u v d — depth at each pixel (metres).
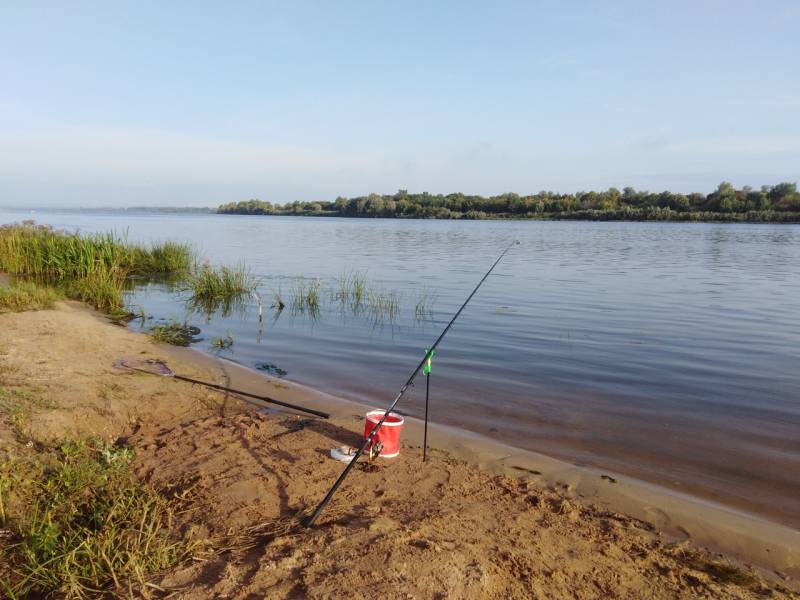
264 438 5.21
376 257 25.64
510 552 3.38
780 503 4.50
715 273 20.33
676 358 8.91
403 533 3.45
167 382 6.68
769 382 7.73
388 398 6.93
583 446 5.55
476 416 6.35
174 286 16.19
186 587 2.93
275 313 12.60
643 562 3.47
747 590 3.25
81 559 3.15
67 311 10.95
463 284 17.11
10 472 3.92
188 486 4.22
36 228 21.22
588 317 12.19
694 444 5.66
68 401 5.55
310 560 3.13
